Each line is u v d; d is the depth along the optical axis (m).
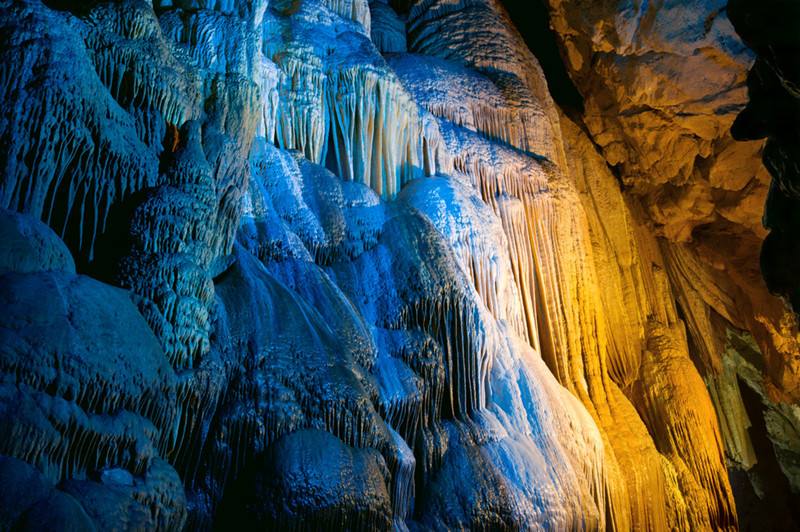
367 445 5.88
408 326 7.36
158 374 4.54
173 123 5.63
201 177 5.40
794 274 6.31
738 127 6.25
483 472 7.11
